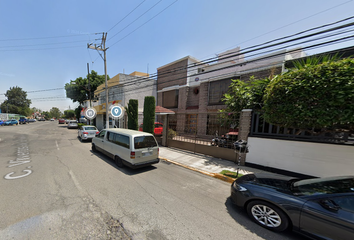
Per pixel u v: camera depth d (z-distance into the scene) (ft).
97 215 9.55
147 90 61.00
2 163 19.54
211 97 42.73
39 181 14.20
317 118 13.28
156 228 8.64
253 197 9.56
